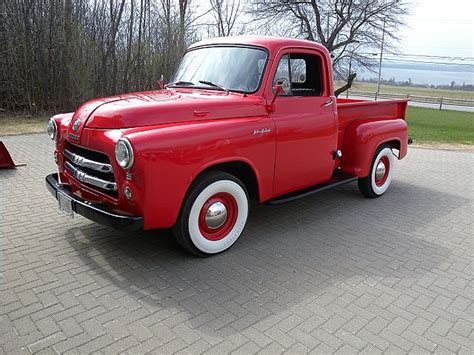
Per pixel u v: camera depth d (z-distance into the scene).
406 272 3.76
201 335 2.77
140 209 3.28
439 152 10.34
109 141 3.35
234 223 4.03
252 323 2.92
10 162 6.87
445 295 3.39
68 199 3.74
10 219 4.68
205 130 3.54
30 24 14.10
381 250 4.22
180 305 3.11
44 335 2.73
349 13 24.11
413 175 7.70
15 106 14.61
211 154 3.57
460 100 40.84
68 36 14.18
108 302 3.12
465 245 4.42
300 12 25.00
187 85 4.54
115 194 3.48
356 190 6.47
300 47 4.48
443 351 2.71
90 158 3.67
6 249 3.94
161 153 3.24
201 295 3.26
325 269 3.76
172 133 3.34
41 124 12.39
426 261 4.00
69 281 3.40
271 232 4.59
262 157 4.05
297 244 4.29
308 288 3.42
